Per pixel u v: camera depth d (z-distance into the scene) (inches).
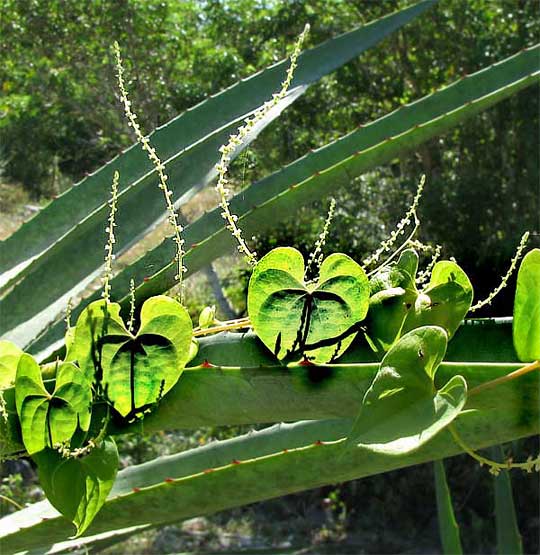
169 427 16.6
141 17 196.4
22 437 16.6
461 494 148.3
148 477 28.1
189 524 155.0
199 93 198.7
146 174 28.8
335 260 16.1
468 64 194.9
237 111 33.1
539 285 14.5
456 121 28.1
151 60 196.9
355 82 202.2
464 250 168.6
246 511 159.6
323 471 16.0
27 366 16.3
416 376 12.4
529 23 182.4
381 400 12.4
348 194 179.0
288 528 152.6
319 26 208.8
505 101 175.0
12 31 201.8
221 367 16.0
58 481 16.5
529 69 33.0
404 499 150.9
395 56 203.8
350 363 16.6
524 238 17.3
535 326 14.5
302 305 16.2
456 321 16.6
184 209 76.0
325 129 207.0
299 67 35.4
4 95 213.8
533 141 173.2
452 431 14.2
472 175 180.4
